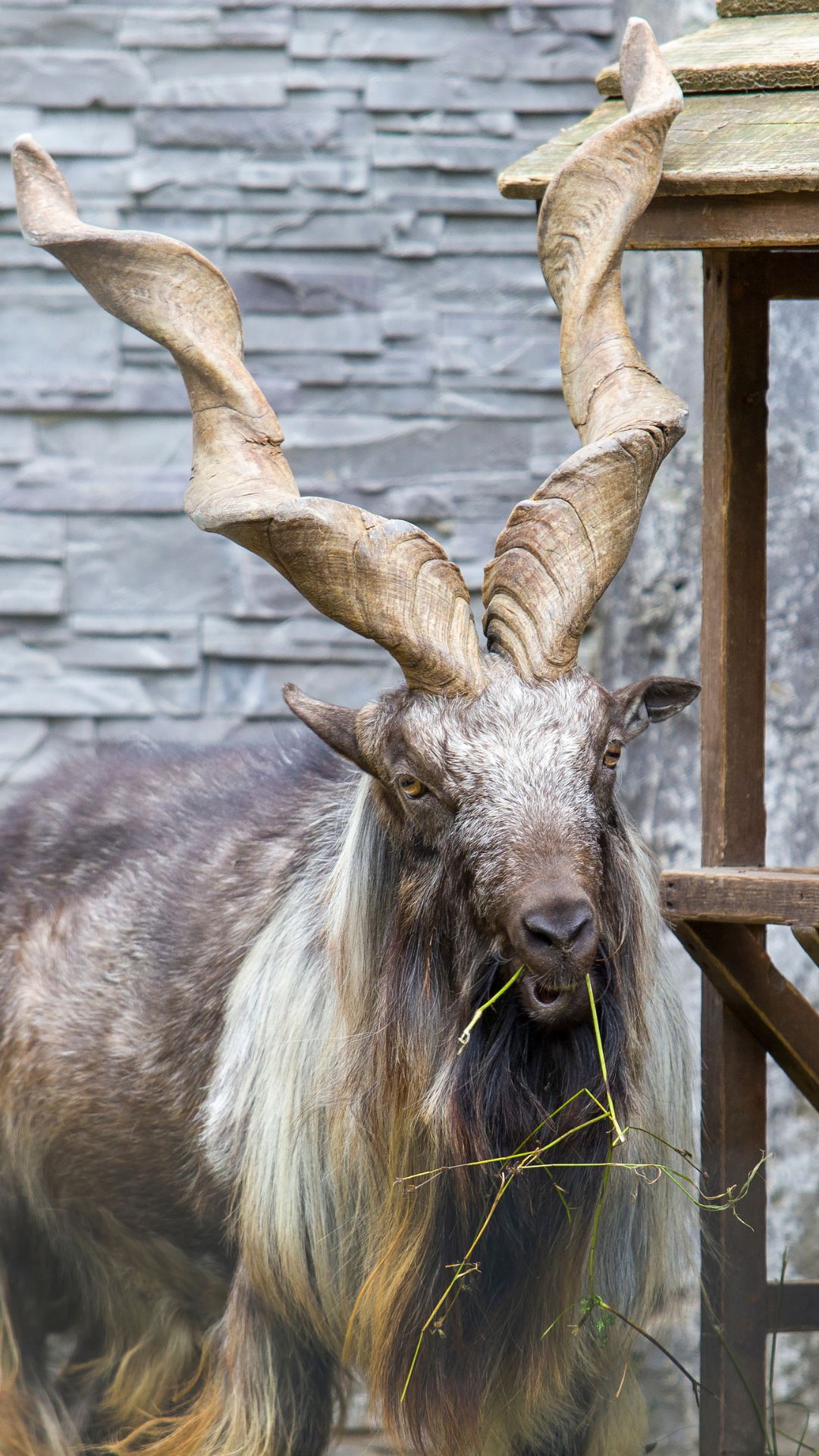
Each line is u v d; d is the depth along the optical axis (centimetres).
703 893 1034
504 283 1766
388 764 952
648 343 1689
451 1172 991
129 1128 1227
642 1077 1016
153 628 1747
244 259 1755
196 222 1753
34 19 1723
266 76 1741
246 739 1717
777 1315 1163
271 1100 1066
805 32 1091
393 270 1764
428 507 1766
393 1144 995
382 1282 1016
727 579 1122
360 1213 1035
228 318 1031
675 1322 1478
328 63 1741
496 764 900
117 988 1264
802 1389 1548
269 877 1199
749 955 1090
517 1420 1062
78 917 1330
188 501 988
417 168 1755
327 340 1759
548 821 882
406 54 1742
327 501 938
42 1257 1368
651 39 1052
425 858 952
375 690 1761
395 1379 1028
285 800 1272
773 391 1591
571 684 934
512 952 894
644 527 1677
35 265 1733
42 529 1742
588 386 1022
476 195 1756
